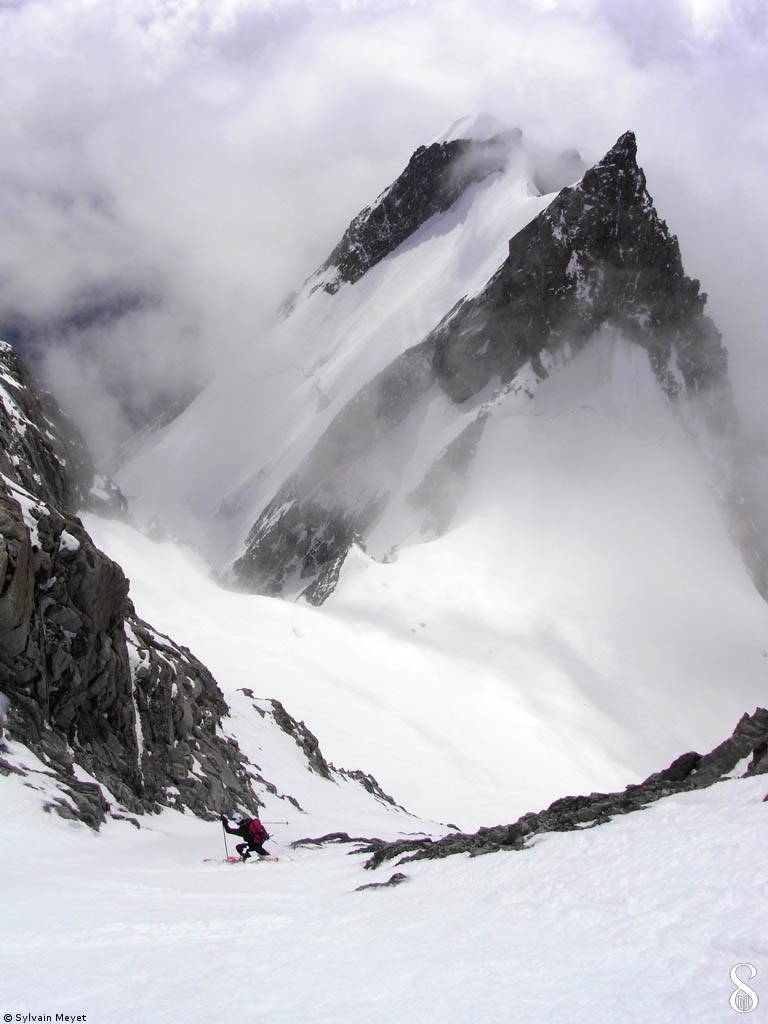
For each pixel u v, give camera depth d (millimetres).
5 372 121812
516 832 24828
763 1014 11648
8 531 39562
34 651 39750
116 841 34219
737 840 18391
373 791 87438
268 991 14336
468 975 14352
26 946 17203
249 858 32875
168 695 51000
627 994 12852
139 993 14375
